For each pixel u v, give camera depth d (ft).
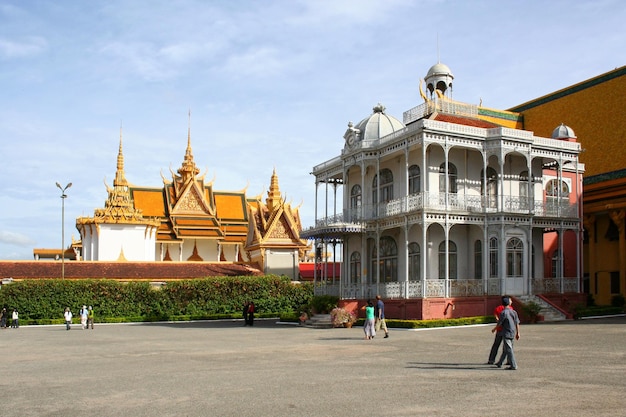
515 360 55.67
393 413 36.55
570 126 183.11
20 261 177.78
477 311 120.57
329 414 36.65
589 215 157.79
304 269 234.79
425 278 119.85
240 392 44.78
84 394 45.62
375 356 66.49
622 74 167.43
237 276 175.94
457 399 40.32
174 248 252.83
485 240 125.39
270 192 231.09
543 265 137.59
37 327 148.05
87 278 175.94
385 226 131.85
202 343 89.66
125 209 219.20
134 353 76.95
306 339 92.73
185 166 255.91
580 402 38.70
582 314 122.93
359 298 130.82
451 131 123.75
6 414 38.65
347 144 145.48
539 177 139.74
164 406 40.22
